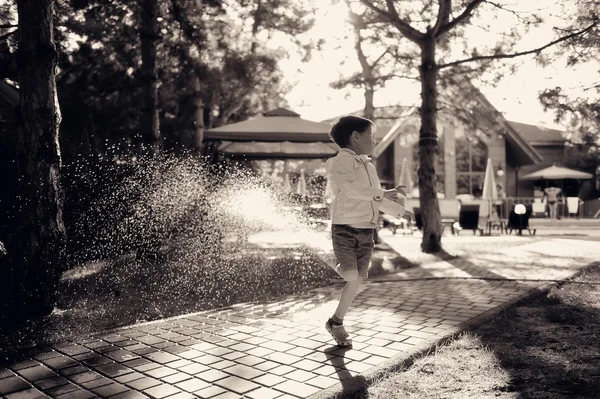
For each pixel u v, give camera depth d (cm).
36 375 302
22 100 467
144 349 351
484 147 2442
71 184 819
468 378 275
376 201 340
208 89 1228
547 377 272
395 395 257
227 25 992
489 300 485
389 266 780
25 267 457
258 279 658
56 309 489
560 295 501
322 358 322
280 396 260
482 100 1272
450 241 1221
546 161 2906
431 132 962
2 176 1012
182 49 970
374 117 1284
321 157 1361
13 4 863
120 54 1202
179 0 899
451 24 923
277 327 409
